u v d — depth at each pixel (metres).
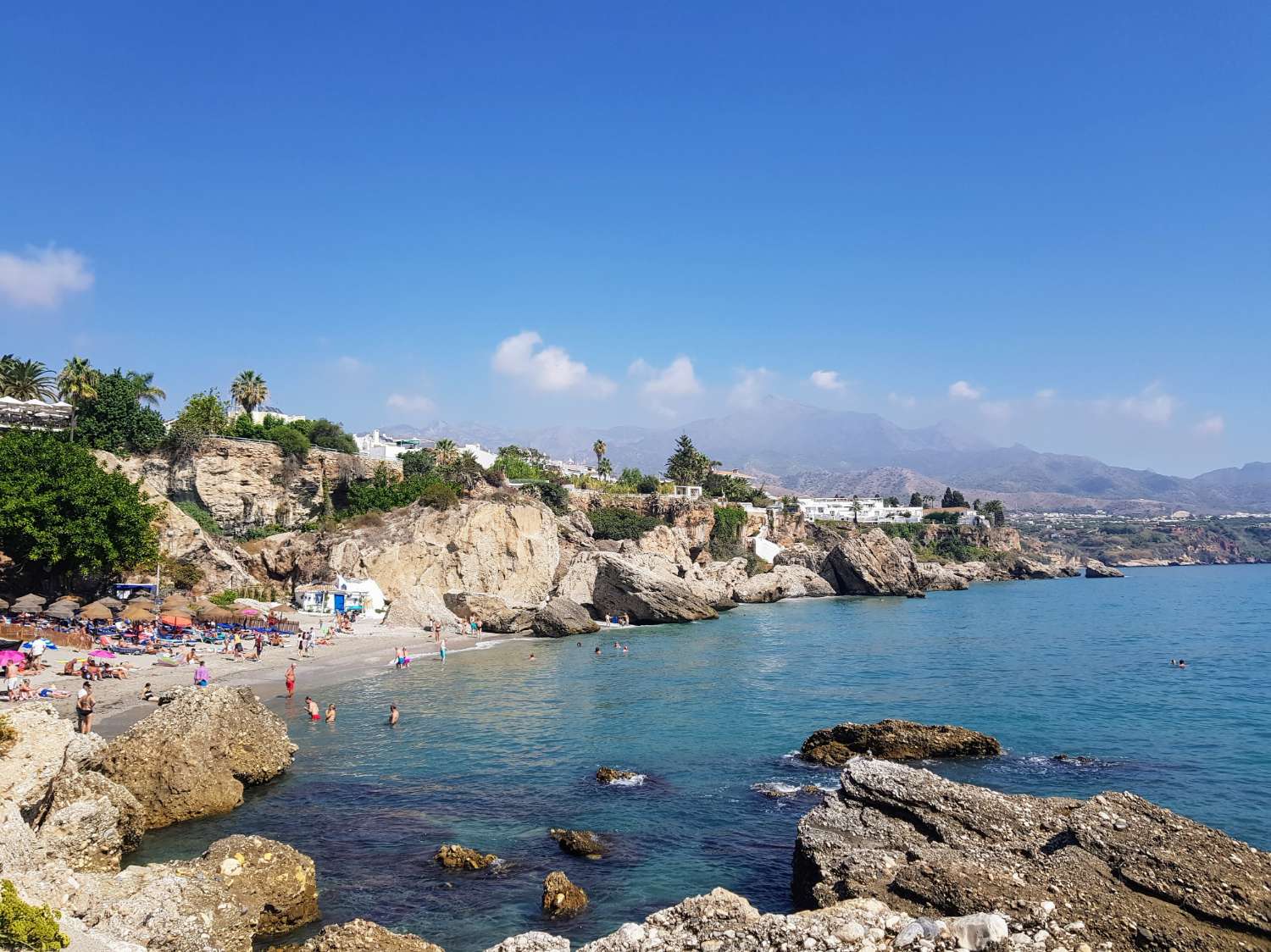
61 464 58.88
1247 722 42.47
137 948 13.12
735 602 120.81
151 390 96.62
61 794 21.91
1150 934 15.07
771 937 14.27
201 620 65.06
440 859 23.69
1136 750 36.19
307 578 90.81
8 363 81.88
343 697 48.72
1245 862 17.45
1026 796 22.38
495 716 43.72
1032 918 15.44
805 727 41.25
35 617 54.44
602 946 14.79
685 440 194.62
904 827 21.44
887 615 105.12
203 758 28.12
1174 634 85.06
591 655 68.19
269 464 100.19
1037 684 54.41
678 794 30.25
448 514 97.44
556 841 25.45
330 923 19.81
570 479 171.88
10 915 10.74
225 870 18.89
